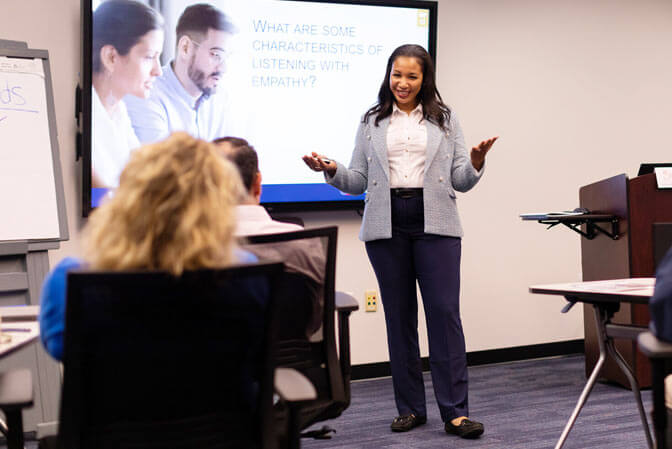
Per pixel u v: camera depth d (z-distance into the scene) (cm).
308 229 171
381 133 305
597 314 231
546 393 380
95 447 124
